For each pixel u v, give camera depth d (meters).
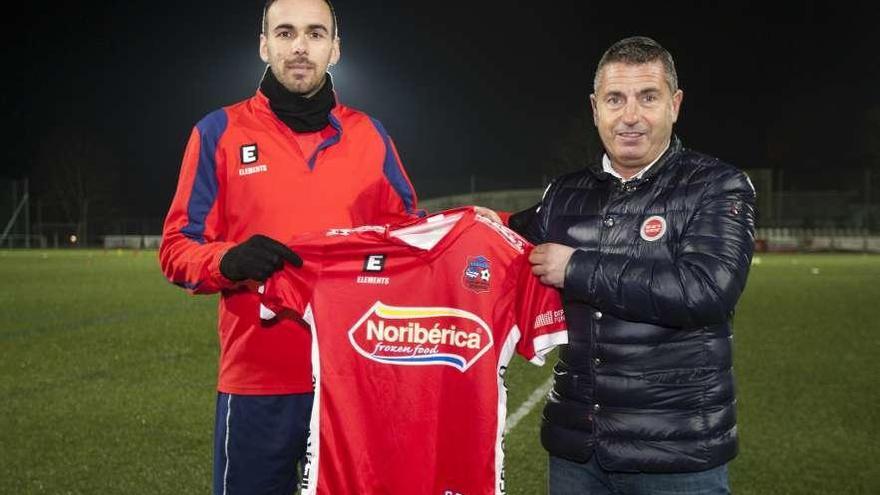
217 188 3.19
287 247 2.88
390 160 3.39
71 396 6.93
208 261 2.89
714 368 2.75
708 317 2.63
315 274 2.97
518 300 2.96
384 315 2.96
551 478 3.03
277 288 2.94
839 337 10.29
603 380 2.80
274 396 3.13
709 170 2.80
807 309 13.35
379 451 2.93
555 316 2.90
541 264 2.77
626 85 2.78
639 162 2.87
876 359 8.73
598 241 2.89
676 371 2.73
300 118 3.18
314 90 3.20
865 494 4.69
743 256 2.68
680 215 2.78
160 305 13.95
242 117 3.23
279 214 3.14
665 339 2.74
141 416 6.29
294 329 3.11
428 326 2.95
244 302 3.13
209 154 3.17
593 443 2.83
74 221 46.84
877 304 14.01
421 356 2.94
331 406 2.93
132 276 20.66
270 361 3.11
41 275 21.00
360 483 2.91
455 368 2.93
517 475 5.01
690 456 2.71
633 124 2.78
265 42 3.23
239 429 3.14
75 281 19.02
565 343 2.91
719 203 2.74
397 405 2.94
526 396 7.04
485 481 2.87
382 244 2.96
